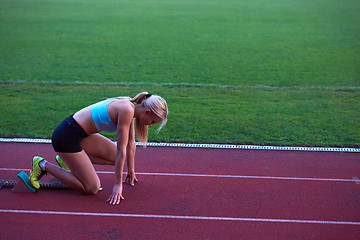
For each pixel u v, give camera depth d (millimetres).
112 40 13977
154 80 9523
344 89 8867
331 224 3863
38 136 6020
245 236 3646
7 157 5277
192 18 18625
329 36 14875
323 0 24891
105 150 4398
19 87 8594
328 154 5594
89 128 3984
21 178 4312
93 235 3611
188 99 8039
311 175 4918
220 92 8555
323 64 11211
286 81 9578
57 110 7219
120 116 3799
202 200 4262
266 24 17266
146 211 4023
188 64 11086
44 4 22094
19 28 15539
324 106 7707
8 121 6609
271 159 5391
